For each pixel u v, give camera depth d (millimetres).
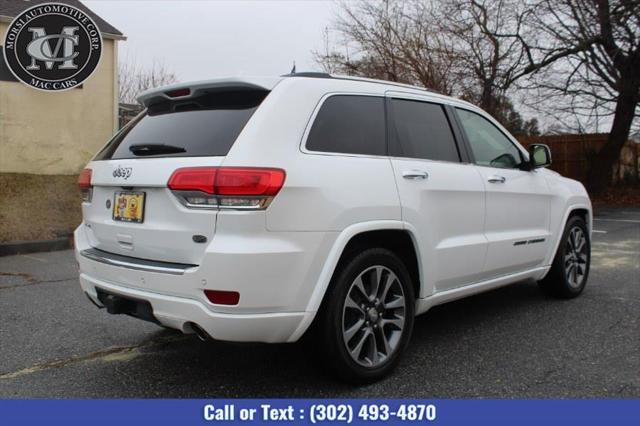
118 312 3338
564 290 5340
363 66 18141
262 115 3072
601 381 3510
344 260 3295
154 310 3090
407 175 3617
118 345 4223
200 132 3193
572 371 3662
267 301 2910
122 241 3346
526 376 3586
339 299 3209
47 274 6867
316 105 3305
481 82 16578
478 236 4191
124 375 3656
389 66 17453
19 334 4477
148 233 3143
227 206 2861
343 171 3252
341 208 3166
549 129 18312
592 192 18250
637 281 6266
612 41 15305
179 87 3412
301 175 3037
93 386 3488
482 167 4355
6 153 12055
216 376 3627
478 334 4402
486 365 3762
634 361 3832
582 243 5609
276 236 2930
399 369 3693
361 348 3381
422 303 3779
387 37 17609
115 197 3430
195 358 3947
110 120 13430
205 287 2863
